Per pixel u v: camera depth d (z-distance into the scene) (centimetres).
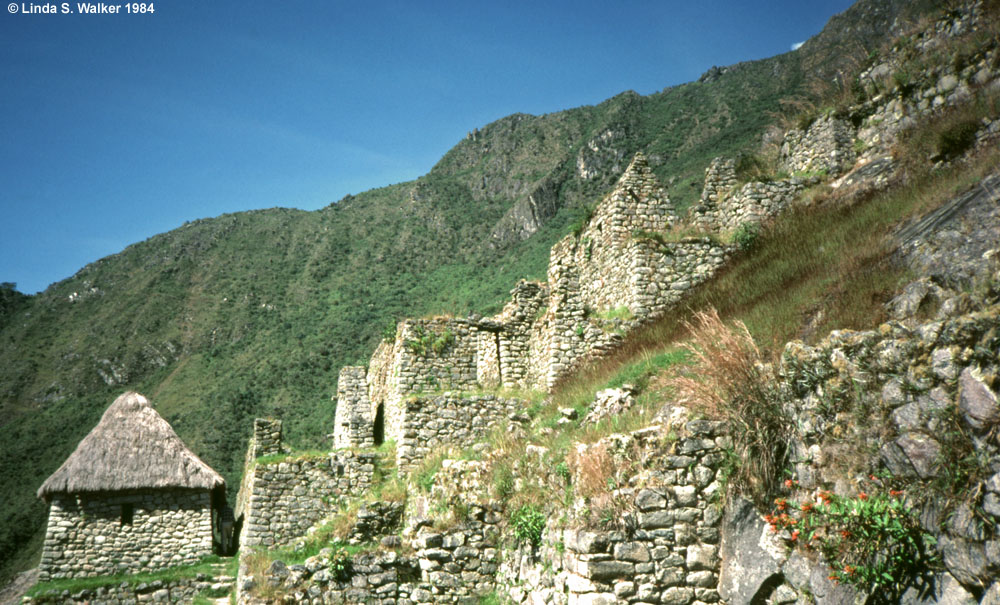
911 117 1992
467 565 1358
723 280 1805
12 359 14075
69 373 13400
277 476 2033
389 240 16888
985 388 689
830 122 2208
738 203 2125
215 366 11275
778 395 941
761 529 901
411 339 2170
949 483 701
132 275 17762
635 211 2117
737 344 1027
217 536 2586
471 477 1427
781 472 916
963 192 1266
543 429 1478
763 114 11038
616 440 1041
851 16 13588
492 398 1891
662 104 17725
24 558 6369
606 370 1639
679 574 938
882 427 790
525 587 1187
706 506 960
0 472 8912
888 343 808
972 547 669
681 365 1213
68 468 2328
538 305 2239
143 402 2567
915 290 912
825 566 807
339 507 2027
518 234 14325
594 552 955
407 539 1485
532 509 1180
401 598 1387
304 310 13312
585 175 15688
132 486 2333
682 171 8994
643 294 1939
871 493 783
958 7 2033
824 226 1725
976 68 1845
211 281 16412
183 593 2141
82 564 2259
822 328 1055
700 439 980
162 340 13862
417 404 1867
